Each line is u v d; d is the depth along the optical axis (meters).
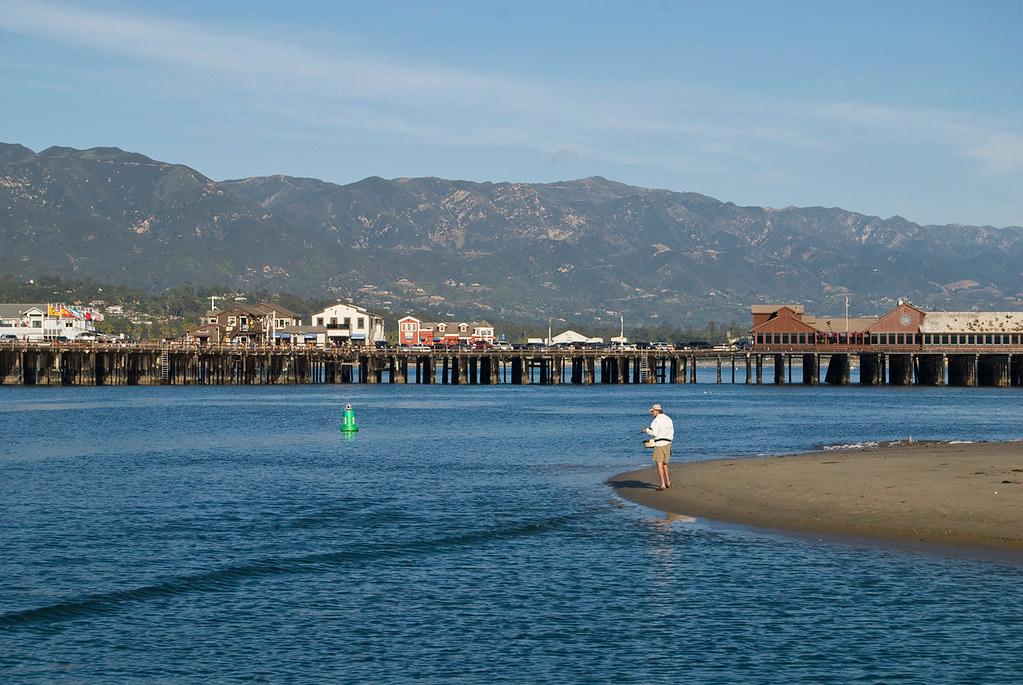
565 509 51.94
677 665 29.83
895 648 30.77
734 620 33.31
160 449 84.00
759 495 51.72
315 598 36.16
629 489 57.19
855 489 50.59
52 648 31.53
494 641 31.83
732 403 153.62
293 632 32.75
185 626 33.38
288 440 92.38
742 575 38.09
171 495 57.66
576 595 36.16
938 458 62.78
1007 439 91.06
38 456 78.44
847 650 30.69
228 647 31.53
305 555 41.97
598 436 96.38
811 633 32.06
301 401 155.25
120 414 124.44
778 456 70.44
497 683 28.75
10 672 29.75
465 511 51.72
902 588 35.97
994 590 35.53
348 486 61.16
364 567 40.09
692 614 33.97
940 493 48.44
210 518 50.19
